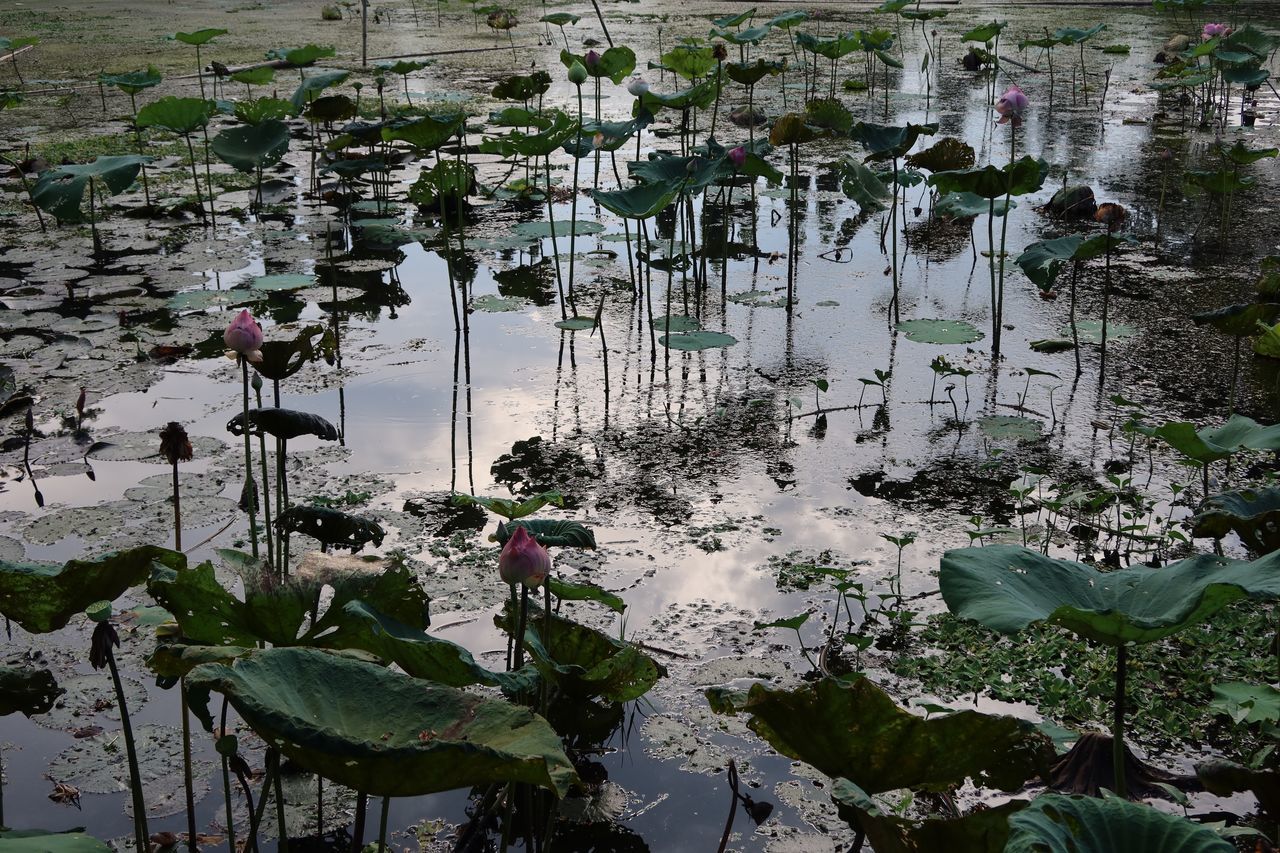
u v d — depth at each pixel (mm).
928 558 4105
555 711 3096
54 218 8938
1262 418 5145
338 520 2906
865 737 2217
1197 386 5523
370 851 2779
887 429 5180
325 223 8766
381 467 4848
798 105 12398
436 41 17359
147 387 5727
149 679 3490
